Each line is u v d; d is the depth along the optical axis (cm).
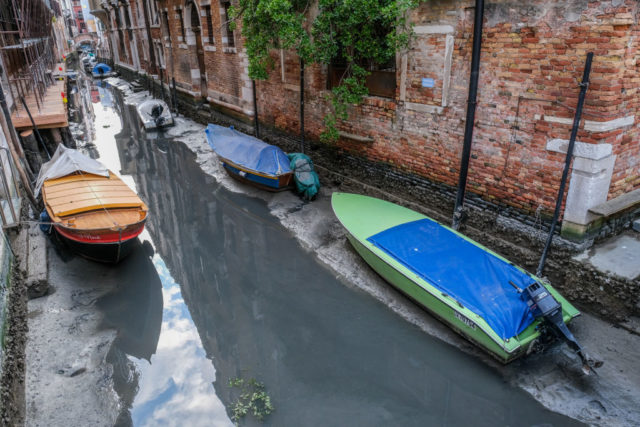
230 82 1500
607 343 541
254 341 648
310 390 557
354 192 1006
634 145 602
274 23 892
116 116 2138
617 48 508
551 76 578
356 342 625
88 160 998
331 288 736
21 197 944
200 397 558
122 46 3344
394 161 888
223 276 813
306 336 647
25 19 1520
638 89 559
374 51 813
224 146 1171
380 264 681
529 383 521
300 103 1102
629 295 543
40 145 1300
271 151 1044
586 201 574
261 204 1054
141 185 1244
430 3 709
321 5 815
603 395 488
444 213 804
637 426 452
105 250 769
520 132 636
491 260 615
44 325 661
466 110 708
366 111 919
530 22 583
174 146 1580
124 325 686
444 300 575
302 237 892
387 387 555
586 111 550
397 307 673
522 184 654
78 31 7394
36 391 548
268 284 770
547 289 555
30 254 789
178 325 699
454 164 759
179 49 1947
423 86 769
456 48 692
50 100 1468
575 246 599
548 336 537
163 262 868
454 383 545
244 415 522
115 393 562
